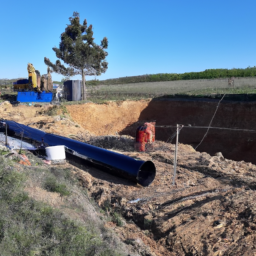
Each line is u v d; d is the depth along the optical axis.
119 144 17.33
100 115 34.03
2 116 26.89
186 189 9.93
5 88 49.78
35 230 5.39
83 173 11.13
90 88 56.88
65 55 40.97
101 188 9.85
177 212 8.20
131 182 10.72
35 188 7.35
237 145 27.59
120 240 6.60
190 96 35.34
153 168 10.58
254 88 38.34
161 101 35.56
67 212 6.57
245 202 8.32
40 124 22.89
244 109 28.84
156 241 7.07
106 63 45.00
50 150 12.11
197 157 14.45
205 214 7.90
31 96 33.91
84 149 12.41
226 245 6.48
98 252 5.09
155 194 9.59
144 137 15.92
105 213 8.54
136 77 75.25
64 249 4.98
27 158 10.54
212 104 31.27
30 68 33.25
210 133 29.75
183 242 6.77
